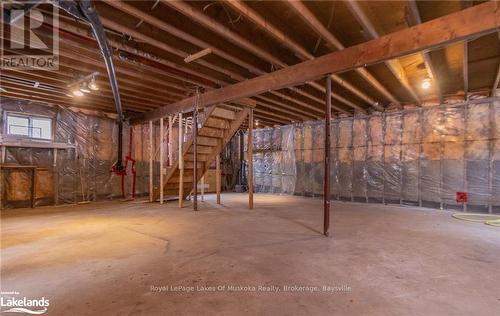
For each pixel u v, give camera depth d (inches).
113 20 114.6
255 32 134.0
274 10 115.1
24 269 92.6
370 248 117.0
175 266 95.4
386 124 268.1
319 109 262.8
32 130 242.8
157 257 104.7
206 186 382.6
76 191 265.3
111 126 291.0
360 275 88.0
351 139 290.8
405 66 173.5
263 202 276.4
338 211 219.3
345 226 161.3
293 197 324.8
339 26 128.1
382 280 84.3
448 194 232.1
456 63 167.5
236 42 127.5
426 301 71.3
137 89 207.3
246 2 107.3
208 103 206.8
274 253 109.7
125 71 167.8
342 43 139.5
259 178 385.4
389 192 264.4
